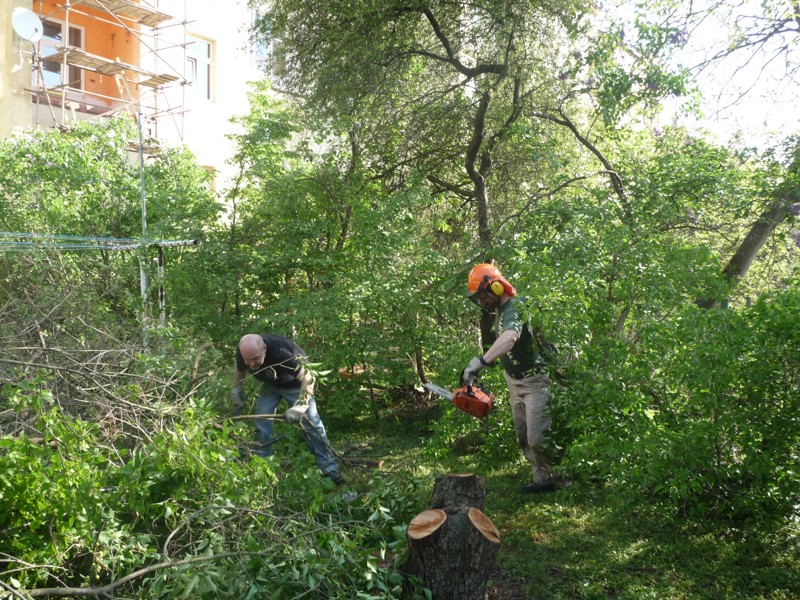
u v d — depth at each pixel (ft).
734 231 26.23
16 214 27.25
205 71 53.62
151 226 27.48
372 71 30.63
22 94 42.96
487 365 15.92
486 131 32.37
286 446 17.89
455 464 20.42
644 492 16.35
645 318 16.92
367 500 13.38
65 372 14.34
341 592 10.37
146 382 15.72
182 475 11.93
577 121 33.71
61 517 10.49
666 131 28.91
